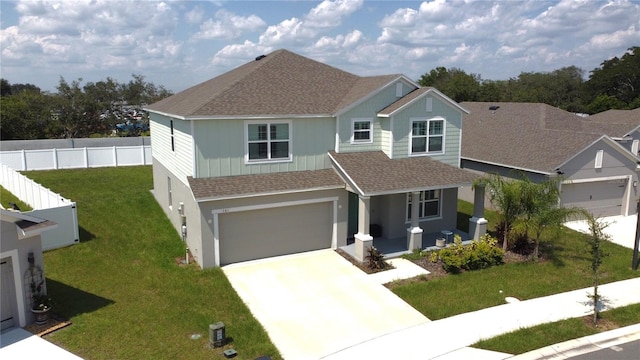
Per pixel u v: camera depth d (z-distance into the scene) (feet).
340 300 45.34
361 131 62.75
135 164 111.04
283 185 55.36
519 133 90.79
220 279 49.67
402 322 40.98
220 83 65.92
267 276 51.11
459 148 67.92
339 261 55.88
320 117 59.47
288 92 61.72
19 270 37.73
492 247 55.98
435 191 66.64
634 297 47.19
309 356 35.45
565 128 94.63
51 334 37.14
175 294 45.52
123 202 74.33
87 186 85.35
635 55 230.48
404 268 53.72
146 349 35.29
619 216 81.51
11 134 150.71
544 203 56.18
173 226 65.62
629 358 35.45
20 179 75.20
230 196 51.49
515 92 253.65
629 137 93.97
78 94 164.96
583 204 78.02
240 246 55.06
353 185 55.36
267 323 40.65
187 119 51.60
